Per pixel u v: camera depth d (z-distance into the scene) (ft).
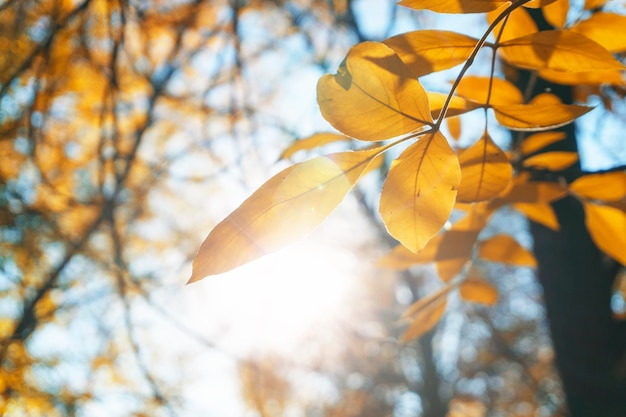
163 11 9.15
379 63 1.18
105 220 11.07
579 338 4.21
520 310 24.20
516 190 1.85
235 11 9.04
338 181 1.15
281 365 15.69
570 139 2.88
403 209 1.20
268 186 1.13
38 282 11.44
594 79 1.74
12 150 9.62
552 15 1.63
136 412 10.94
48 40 7.56
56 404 9.94
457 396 28.37
